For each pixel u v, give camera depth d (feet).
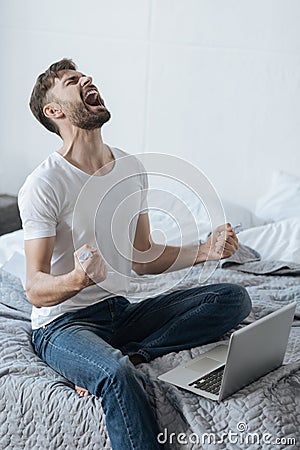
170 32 13.16
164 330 7.47
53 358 6.97
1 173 14.53
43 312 7.26
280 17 12.53
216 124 13.23
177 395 6.48
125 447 6.15
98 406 6.52
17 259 10.07
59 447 6.62
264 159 13.08
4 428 6.83
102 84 13.74
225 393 6.38
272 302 9.04
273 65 12.72
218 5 12.82
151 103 13.52
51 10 13.71
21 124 14.26
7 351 7.38
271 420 6.23
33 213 6.94
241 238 11.41
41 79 7.42
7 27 13.98
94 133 7.36
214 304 7.54
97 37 13.58
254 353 6.48
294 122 12.79
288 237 11.29
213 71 13.07
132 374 6.38
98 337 6.95
